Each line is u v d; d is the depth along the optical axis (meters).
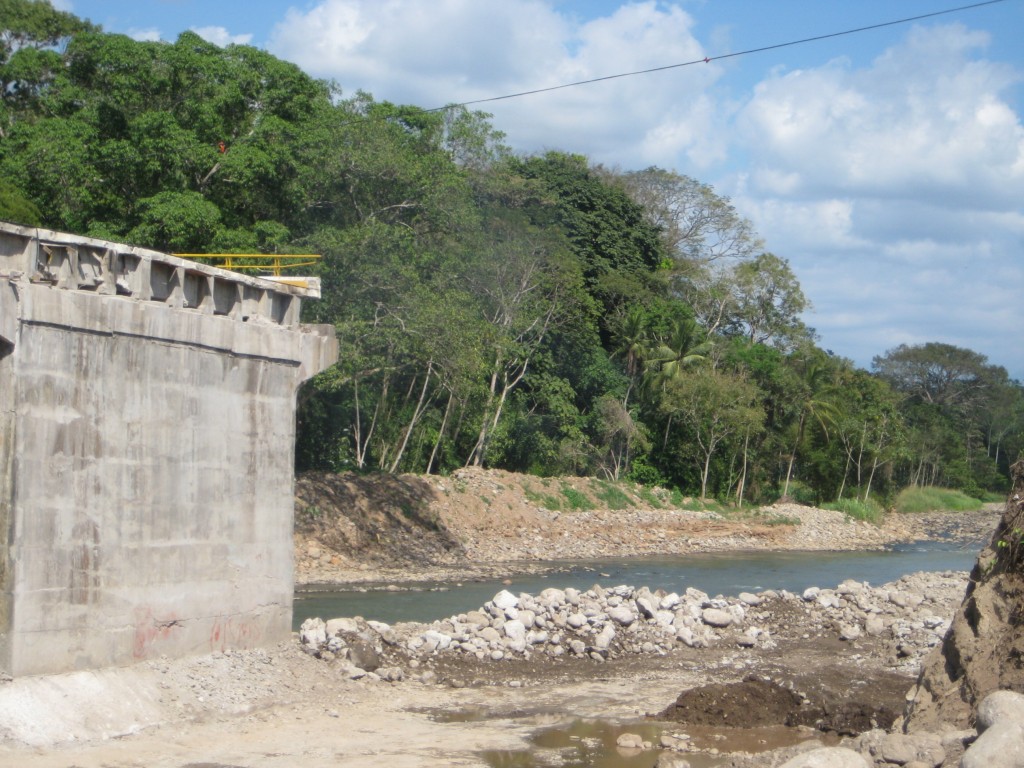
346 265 38.66
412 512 45.09
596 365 66.62
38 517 13.48
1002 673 12.29
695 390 65.19
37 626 13.45
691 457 68.56
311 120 39.72
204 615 16.25
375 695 17.17
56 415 13.77
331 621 19.22
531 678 19.17
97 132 35.09
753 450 71.56
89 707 13.60
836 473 74.31
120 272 15.02
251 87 38.16
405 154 42.56
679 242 91.06
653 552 50.62
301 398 45.72
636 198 91.38
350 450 52.25
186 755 13.18
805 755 10.55
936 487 95.44
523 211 70.06
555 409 61.94
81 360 14.14
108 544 14.50
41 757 12.44
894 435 77.81
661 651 21.45
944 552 55.25
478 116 48.22
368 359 39.78
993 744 9.52
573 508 54.59
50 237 13.93
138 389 15.05
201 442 16.23
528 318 56.97
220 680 15.76
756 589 36.19
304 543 39.28
